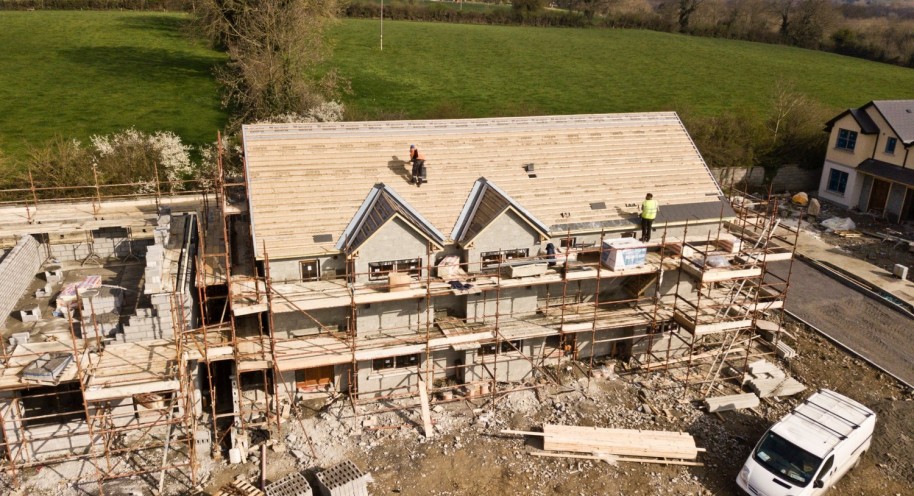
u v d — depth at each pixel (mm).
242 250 33500
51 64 81375
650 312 33906
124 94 73562
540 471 27922
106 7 112188
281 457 28000
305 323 30750
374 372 31406
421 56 95438
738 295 36125
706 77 94562
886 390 33469
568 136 37594
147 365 26109
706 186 37250
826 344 37406
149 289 28547
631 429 30219
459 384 32812
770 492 25828
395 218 29969
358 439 29203
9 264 30781
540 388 32844
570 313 33625
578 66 96938
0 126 62656
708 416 31547
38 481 26062
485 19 125625
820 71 100875
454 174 34281
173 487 26188
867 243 50312
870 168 54969
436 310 32531
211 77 80625
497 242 32031
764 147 63625
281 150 33219
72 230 34969
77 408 27250
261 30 62312
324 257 30688
